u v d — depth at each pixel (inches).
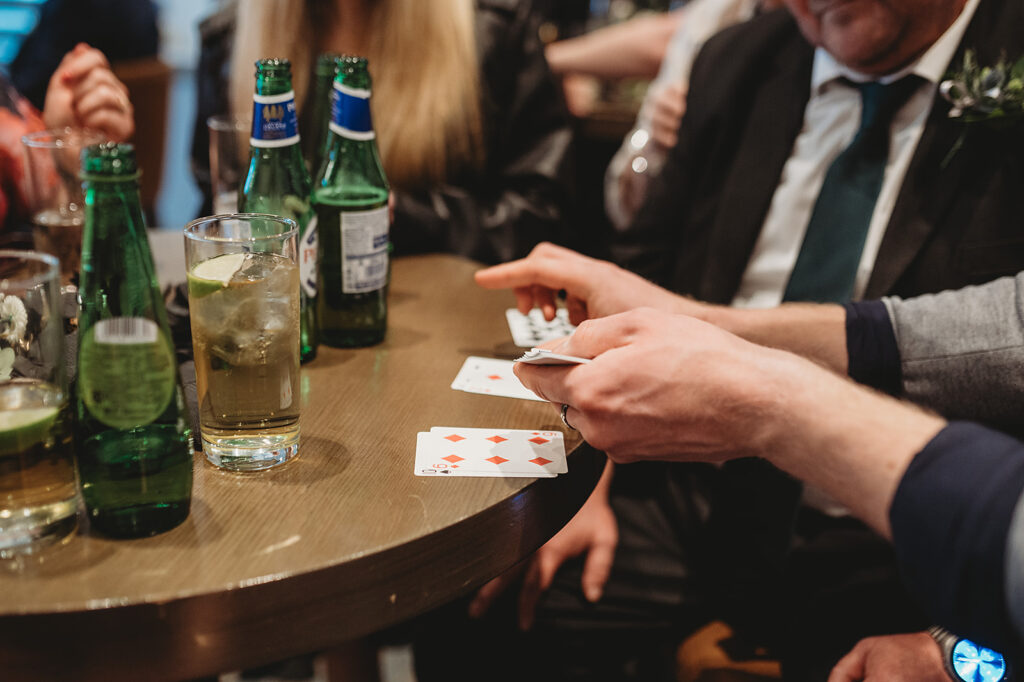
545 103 75.9
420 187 70.2
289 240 29.2
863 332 41.6
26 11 108.6
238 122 52.4
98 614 22.7
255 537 26.3
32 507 24.8
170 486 26.0
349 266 41.1
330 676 59.9
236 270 28.3
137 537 26.0
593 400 31.5
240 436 30.0
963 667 35.3
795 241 59.9
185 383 34.4
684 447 31.5
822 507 50.0
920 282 50.1
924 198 50.1
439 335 44.9
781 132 60.0
